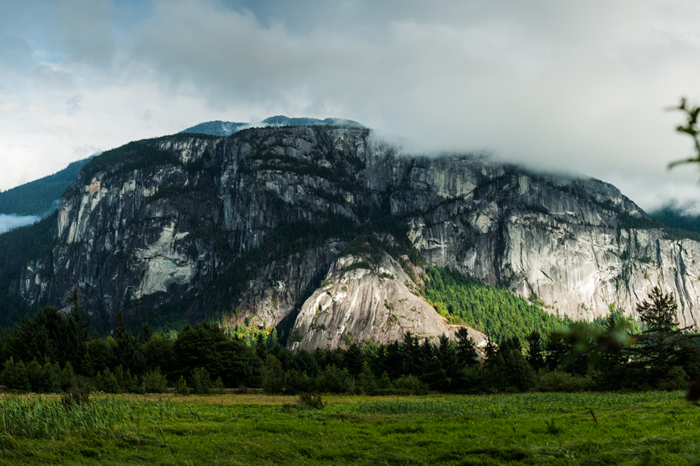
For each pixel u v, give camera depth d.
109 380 86.25
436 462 28.42
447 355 109.62
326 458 29.73
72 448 31.34
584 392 86.56
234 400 76.12
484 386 101.56
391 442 33.62
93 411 38.78
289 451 30.64
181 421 44.00
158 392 91.56
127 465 27.81
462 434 36.38
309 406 58.16
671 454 26.88
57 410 38.19
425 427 40.09
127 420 40.03
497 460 28.33
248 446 31.73
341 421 45.03
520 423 41.31
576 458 27.59
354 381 101.44
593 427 37.41
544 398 72.31
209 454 29.84
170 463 28.08
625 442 30.56
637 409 48.56
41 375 84.94
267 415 51.62
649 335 7.64
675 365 78.06
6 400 39.19
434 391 106.56
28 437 34.47
